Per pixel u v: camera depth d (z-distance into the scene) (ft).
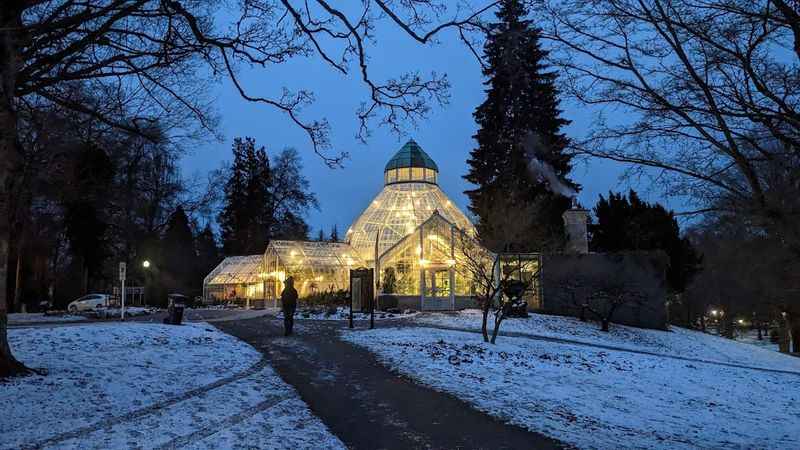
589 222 126.41
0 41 31.91
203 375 37.78
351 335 61.87
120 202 115.03
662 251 99.91
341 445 24.58
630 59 18.16
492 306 93.45
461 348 53.42
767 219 16.81
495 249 100.48
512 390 37.63
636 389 43.73
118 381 33.55
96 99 44.47
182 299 69.56
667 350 81.00
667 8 17.38
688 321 139.33
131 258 157.99
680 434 30.78
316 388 36.35
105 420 25.61
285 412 29.63
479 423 28.89
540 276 101.71
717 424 35.35
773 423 38.14
